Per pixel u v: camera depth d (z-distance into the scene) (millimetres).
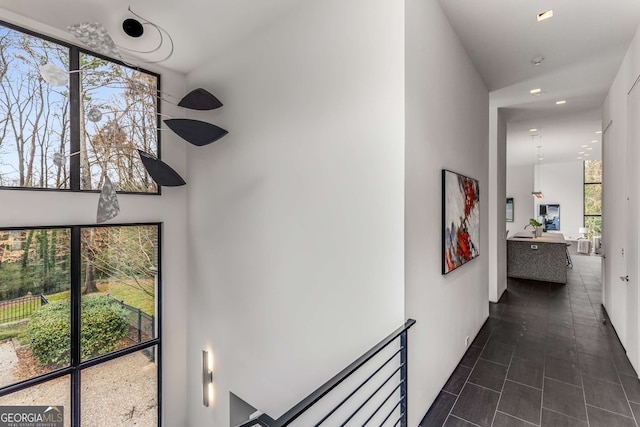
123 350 3496
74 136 3178
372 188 2117
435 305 2438
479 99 3834
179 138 3949
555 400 2375
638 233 2775
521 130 6621
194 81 3803
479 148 3803
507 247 6516
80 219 3205
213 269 3566
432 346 2379
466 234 3105
